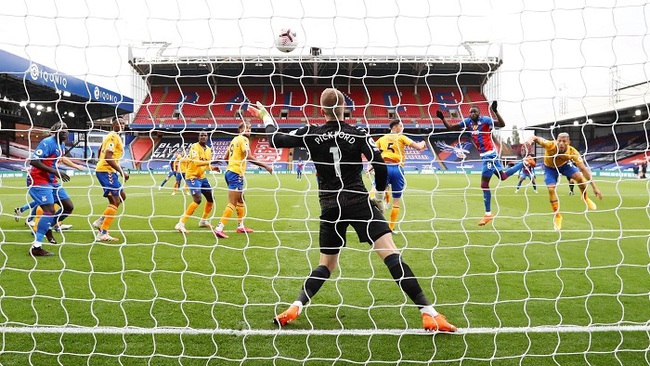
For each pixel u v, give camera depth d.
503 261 4.47
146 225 6.76
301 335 2.62
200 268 4.12
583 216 7.93
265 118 2.87
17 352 2.36
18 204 9.53
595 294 3.29
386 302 3.20
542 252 4.90
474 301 3.22
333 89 2.68
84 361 2.28
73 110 18.67
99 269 4.05
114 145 5.26
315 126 2.75
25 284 3.52
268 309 3.04
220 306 3.08
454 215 8.03
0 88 15.47
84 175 22.05
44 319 2.79
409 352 2.42
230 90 25.38
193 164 6.05
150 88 3.81
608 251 4.96
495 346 2.48
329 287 3.56
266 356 2.36
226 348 2.44
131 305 3.07
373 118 21.12
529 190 14.23
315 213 8.39
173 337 2.57
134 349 2.42
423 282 3.71
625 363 2.29
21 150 23.00
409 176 22.48
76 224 6.73
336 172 2.66
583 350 2.43
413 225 6.91
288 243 5.44
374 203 2.74
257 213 8.38
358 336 2.62
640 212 8.50
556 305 3.11
